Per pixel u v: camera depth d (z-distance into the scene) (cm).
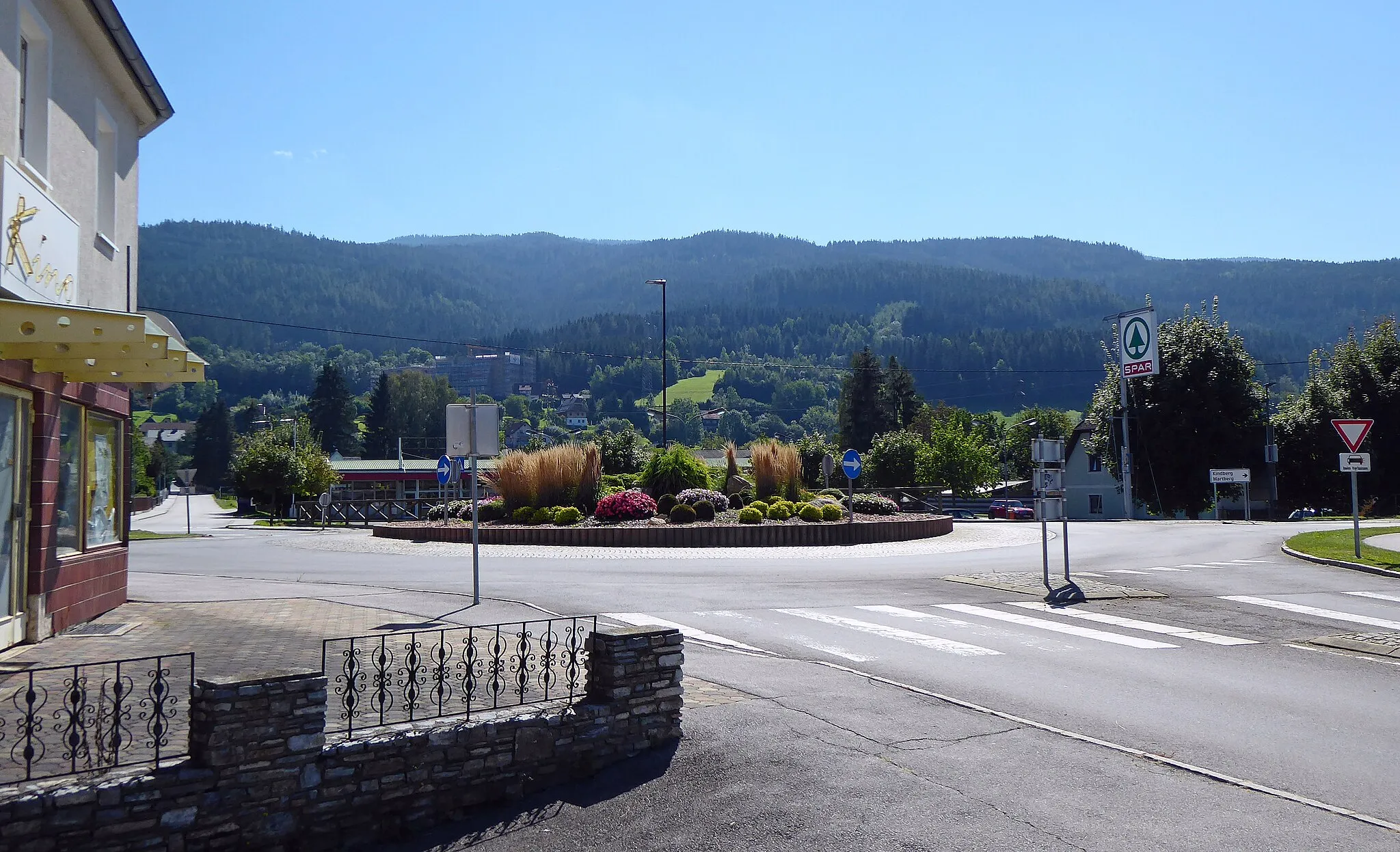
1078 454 7188
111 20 1158
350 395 11775
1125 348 4909
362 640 1081
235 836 555
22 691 793
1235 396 5178
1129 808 645
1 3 937
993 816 631
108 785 518
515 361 19788
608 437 5472
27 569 1030
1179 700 920
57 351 925
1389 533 2675
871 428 8738
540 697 789
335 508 5366
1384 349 5269
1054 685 977
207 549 2850
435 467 8275
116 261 1331
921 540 2938
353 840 596
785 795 666
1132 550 2527
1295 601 1544
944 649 1159
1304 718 858
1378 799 662
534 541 2692
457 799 641
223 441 13150
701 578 1844
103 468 1296
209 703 552
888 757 741
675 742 762
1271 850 581
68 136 1132
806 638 1227
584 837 611
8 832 490
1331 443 5209
